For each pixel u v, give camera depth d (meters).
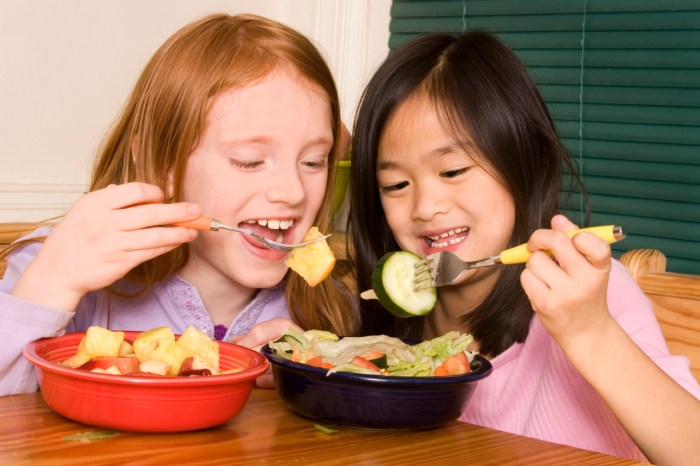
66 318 1.10
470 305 1.52
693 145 2.28
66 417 0.95
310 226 1.37
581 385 1.40
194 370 0.98
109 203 1.07
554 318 1.03
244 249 1.31
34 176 2.31
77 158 2.39
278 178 1.28
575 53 2.43
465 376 0.99
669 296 1.58
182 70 1.30
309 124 1.30
